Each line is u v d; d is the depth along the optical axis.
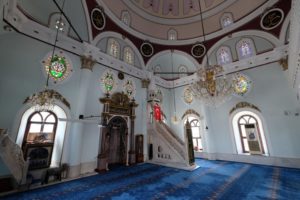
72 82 7.34
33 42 6.28
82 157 7.08
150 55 12.62
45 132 6.48
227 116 10.17
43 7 6.76
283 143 7.87
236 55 10.46
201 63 12.19
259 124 9.03
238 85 9.88
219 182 5.66
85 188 5.15
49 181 5.80
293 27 3.62
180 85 13.64
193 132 12.19
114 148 9.48
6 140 4.65
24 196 4.50
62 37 7.22
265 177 6.16
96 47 8.40
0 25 4.93
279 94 8.27
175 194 4.59
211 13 11.43
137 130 10.27
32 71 6.07
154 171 7.43
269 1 8.88
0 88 5.20
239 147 9.66
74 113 7.10
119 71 9.94
